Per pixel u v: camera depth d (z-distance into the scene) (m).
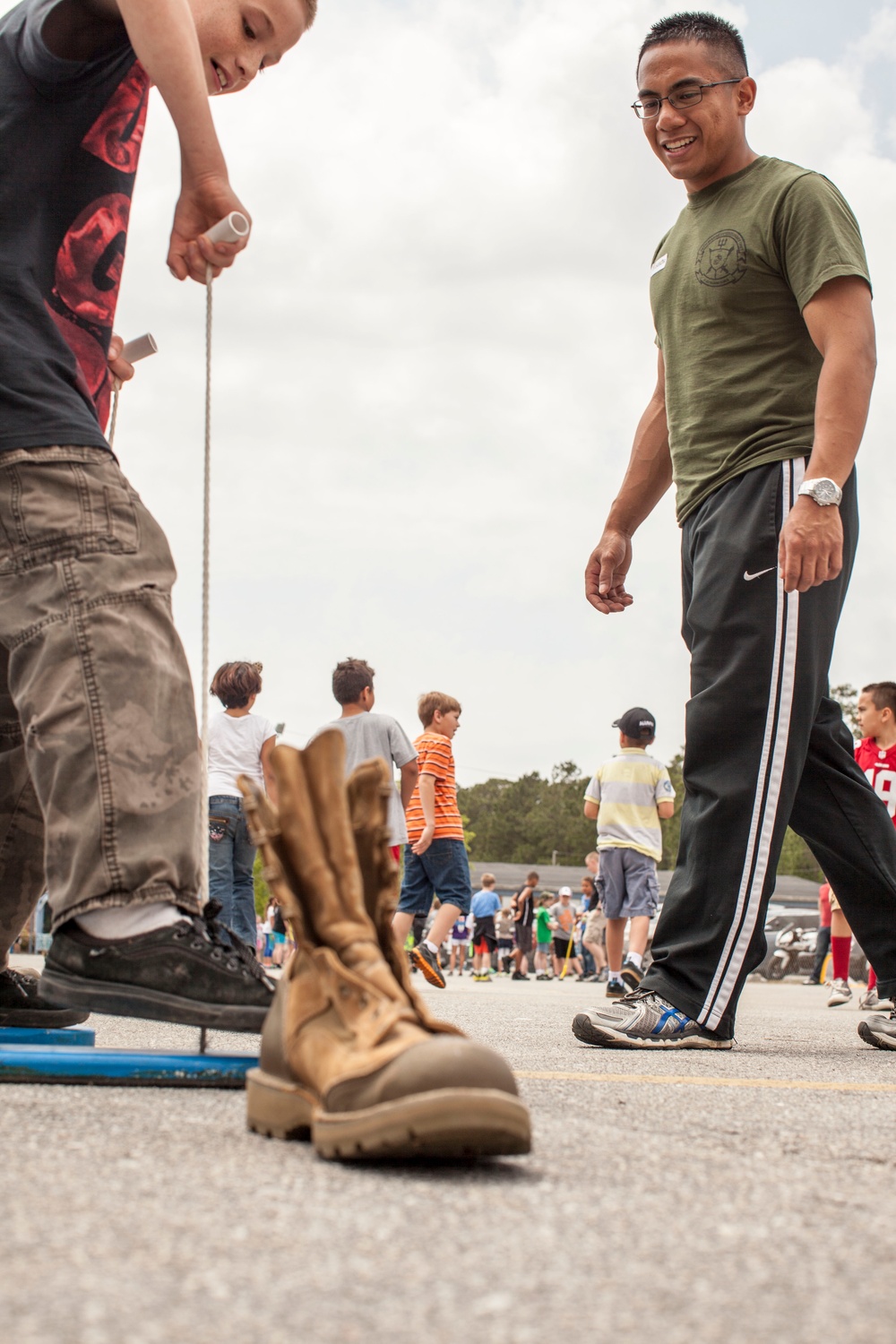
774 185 3.25
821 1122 1.66
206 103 2.06
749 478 3.20
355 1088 1.22
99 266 2.18
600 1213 1.04
